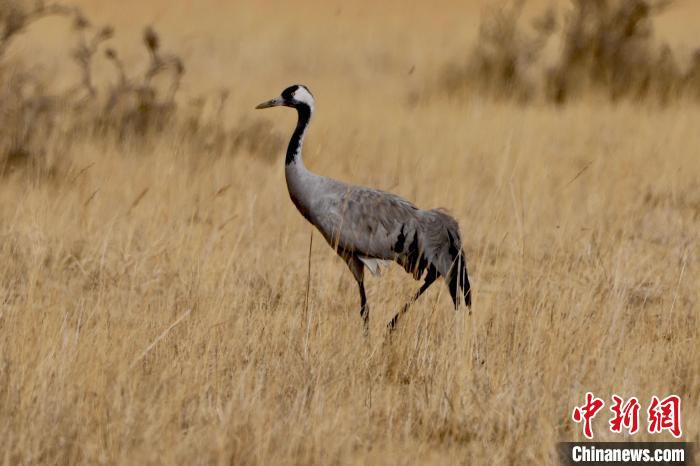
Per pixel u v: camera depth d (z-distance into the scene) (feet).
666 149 156.35
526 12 322.55
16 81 147.84
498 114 183.73
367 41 281.13
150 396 71.82
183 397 72.38
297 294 98.53
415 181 139.03
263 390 74.69
